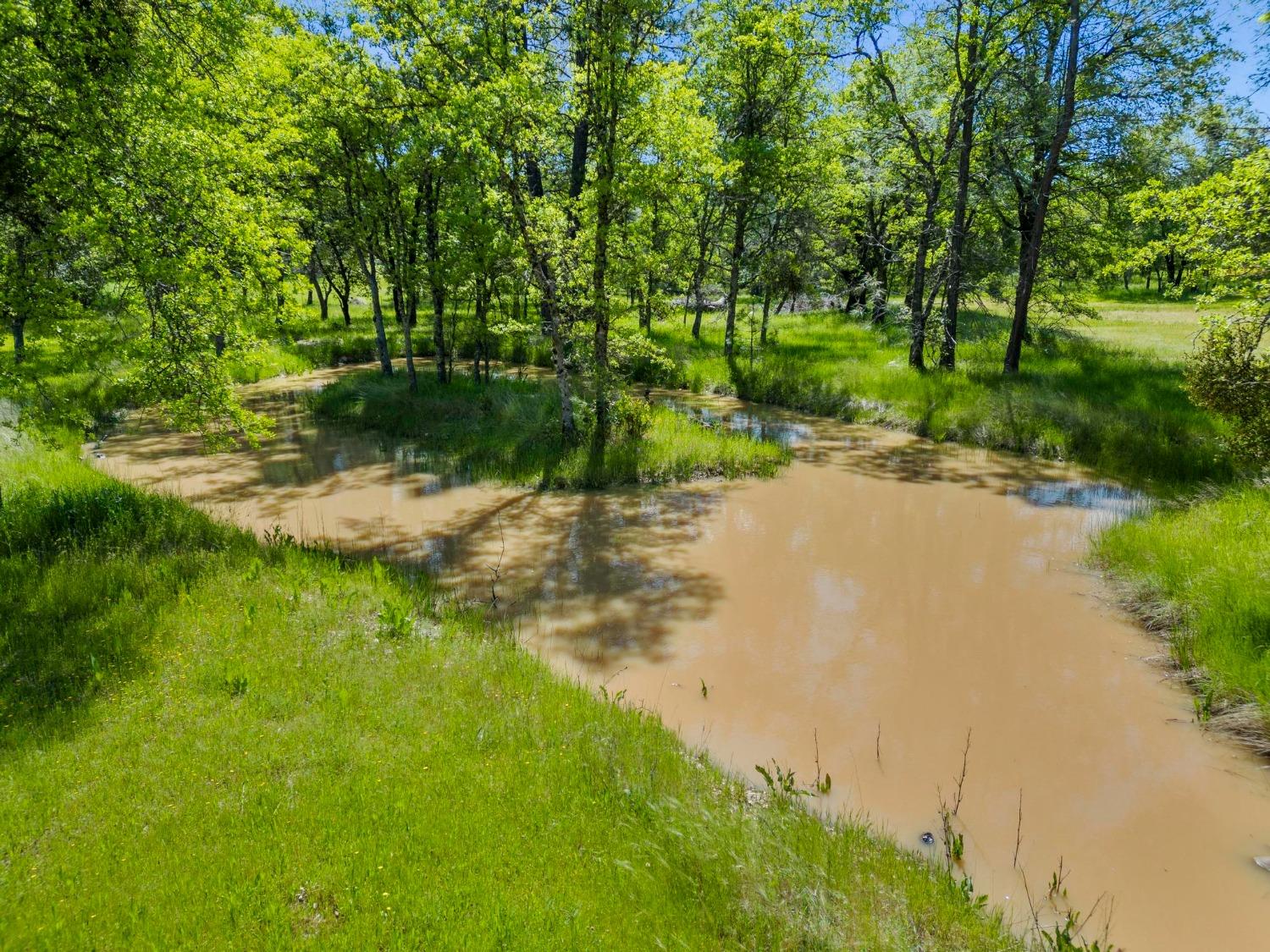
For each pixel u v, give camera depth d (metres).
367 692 5.45
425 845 3.90
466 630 6.99
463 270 14.85
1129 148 16.81
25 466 11.30
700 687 6.38
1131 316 32.84
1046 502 11.20
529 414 15.16
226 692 5.34
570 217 13.48
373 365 24.36
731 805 4.66
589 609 7.84
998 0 16.73
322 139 14.89
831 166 21.92
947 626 7.45
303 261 10.20
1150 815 4.79
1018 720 5.86
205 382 8.50
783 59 20.69
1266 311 9.39
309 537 9.88
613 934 3.38
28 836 3.83
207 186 8.23
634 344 13.87
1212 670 6.07
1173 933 3.87
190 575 7.38
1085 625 7.42
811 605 7.95
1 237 8.10
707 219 24.75
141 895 3.46
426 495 11.73
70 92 7.29
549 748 4.97
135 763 4.50
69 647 5.84
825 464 13.48
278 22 14.43
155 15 8.56
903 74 20.08
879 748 5.52
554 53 13.20
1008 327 25.47
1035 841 4.57
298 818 4.05
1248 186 8.89
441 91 11.73
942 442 14.98
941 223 21.05
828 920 3.61
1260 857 4.42
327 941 3.23
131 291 8.15
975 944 3.56
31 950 3.09
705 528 10.25
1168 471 11.77
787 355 22.64
